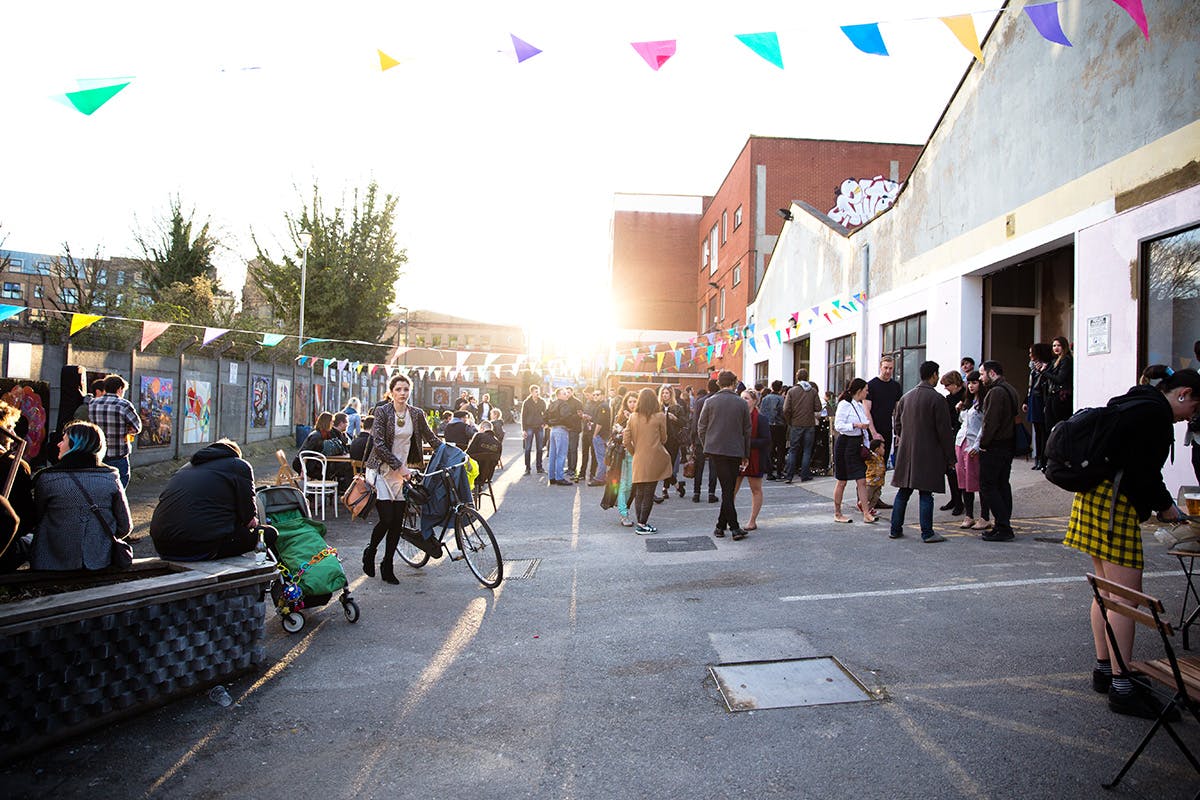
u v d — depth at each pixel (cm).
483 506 1082
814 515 903
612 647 455
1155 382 727
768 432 1002
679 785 296
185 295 2280
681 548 737
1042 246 946
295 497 540
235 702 385
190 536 439
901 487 715
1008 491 688
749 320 2575
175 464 1388
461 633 491
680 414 1139
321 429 1052
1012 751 312
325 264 2862
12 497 391
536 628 497
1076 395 879
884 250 1418
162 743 338
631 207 4050
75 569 400
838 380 1705
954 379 845
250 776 310
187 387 1470
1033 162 958
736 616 506
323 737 345
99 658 345
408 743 338
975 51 520
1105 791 280
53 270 2866
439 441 651
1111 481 354
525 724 355
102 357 1191
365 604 562
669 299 4031
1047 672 391
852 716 350
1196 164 705
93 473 414
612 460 933
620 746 330
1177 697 269
